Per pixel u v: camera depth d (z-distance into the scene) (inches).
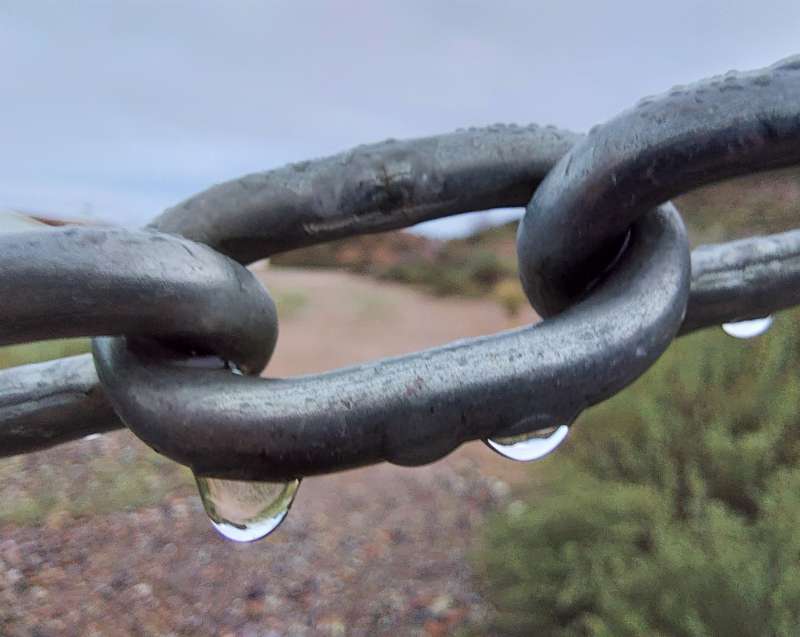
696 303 2.3
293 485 2.1
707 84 1.9
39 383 2.1
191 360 1.9
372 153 2.1
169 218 2.0
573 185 2.0
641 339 1.9
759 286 2.3
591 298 2.0
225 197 2.1
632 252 2.1
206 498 2.0
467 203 2.2
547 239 2.1
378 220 2.1
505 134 2.2
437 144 2.2
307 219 2.1
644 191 1.9
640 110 2.0
